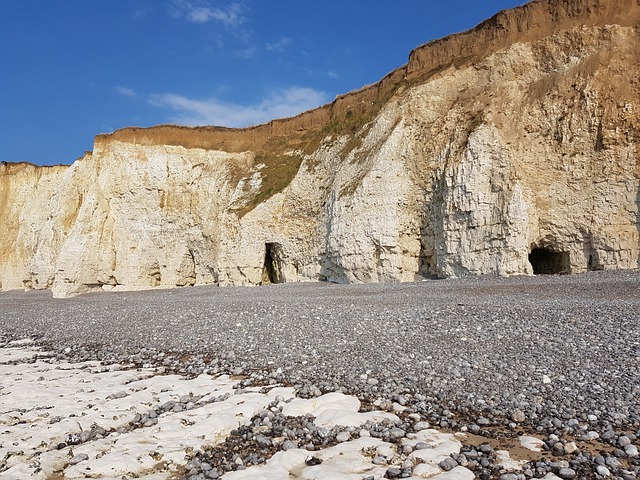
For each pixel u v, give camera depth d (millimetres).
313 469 6070
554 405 7812
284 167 44500
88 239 46500
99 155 50781
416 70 37219
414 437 6957
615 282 19859
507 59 30750
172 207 48094
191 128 50625
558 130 27094
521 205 25828
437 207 30453
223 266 41812
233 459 6648
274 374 10742
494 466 5984
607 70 26688
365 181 32844
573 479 5637
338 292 26188
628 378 8617
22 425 8195
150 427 7895
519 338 11797
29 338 19016
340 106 43812
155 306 24938
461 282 24969
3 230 67938
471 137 28375
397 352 11516
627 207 24453
